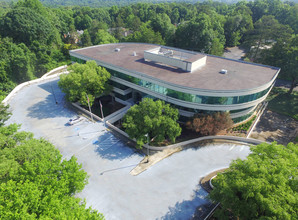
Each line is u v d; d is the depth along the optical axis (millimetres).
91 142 48031
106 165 41812
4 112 49094
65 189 27312
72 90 53500
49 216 22812
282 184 23938
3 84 79750
